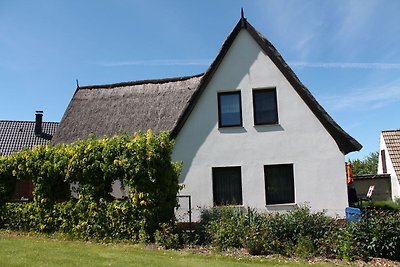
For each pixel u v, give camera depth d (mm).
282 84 17844
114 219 14297
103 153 14586
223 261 11312
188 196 15805
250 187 17609
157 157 13922
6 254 11320
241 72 18188
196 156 18141
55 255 11375
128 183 14148
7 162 16609
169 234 13539
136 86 23047
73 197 15562
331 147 17266
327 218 13477
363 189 32719
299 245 12344
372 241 12000
